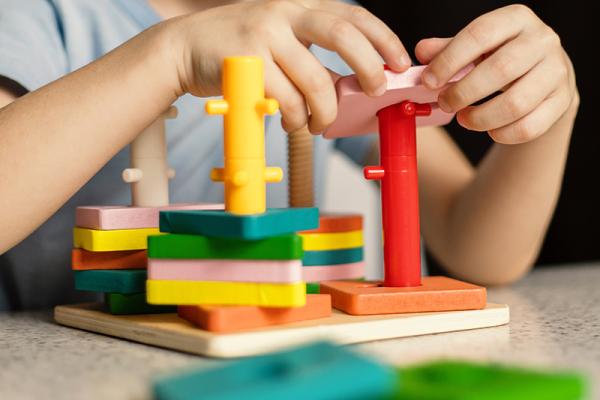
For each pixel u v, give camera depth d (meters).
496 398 0.37
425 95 0.70
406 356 0.55
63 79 0.80
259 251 0.59
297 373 0.38
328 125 0.70
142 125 0.75
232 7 0.74
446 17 1.90
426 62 0.72
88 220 0.72
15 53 1.01
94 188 1.14
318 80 0.67
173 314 0.69
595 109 1.93
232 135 0.60
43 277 1.14
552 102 0.77
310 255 0.77
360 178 1.82
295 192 0.90
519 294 0.90
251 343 0.56
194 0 1.28
